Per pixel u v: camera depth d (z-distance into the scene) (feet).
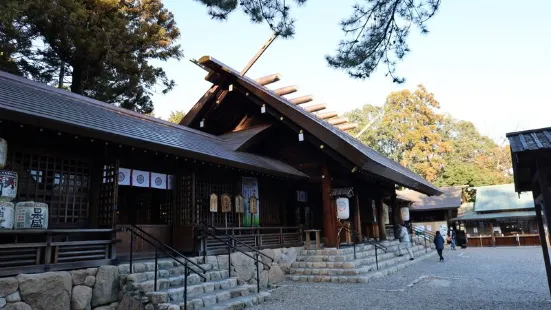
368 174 49.47
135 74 61.52
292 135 48.80
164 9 67.92
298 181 47.37
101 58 57.00
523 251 70.44
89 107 28.89
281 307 24.81
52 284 19.62
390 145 140.26
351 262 37.47
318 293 29.58
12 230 18.99
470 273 39.37
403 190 127.24
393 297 27.04
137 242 29.84
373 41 21.94
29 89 25.71
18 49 55.52
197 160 31.58
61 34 52.75
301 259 40.52
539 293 27.48
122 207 36.32
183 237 31.01
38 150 22.99
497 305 23.65
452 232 81.05
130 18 64.28
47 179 23.25
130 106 64.39
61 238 23.43
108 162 26.13
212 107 48.57
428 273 39.60
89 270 21.62
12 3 41.88
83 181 25.22
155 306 21.38
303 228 49.85
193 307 21.94
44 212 20.92
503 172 152.25
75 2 52.16
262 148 48.80
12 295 17.98
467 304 24.14
